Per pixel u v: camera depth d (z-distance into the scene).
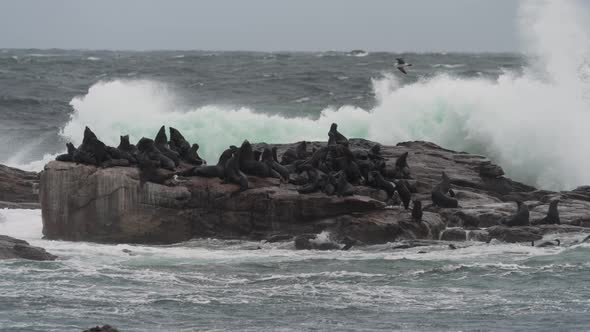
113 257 95.06
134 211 109.06
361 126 180.75
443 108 172.25
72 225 110.19
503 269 89.25
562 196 127.38
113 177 109.00
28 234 114.88
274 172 114.75
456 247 102.06
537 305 75.50
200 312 72.31
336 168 116.38
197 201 110.12
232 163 111.31
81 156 111.75
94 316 69.88
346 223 107.19
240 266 91.12
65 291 77.69
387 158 131.88
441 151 141.38
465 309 74.25
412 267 90.69
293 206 108.44
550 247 101.44
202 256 97.31
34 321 67.75
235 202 109.62
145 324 68.12
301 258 96.06
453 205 116.06
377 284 83.44
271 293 79.50
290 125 183.62
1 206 128.88
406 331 67.44
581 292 80.00
